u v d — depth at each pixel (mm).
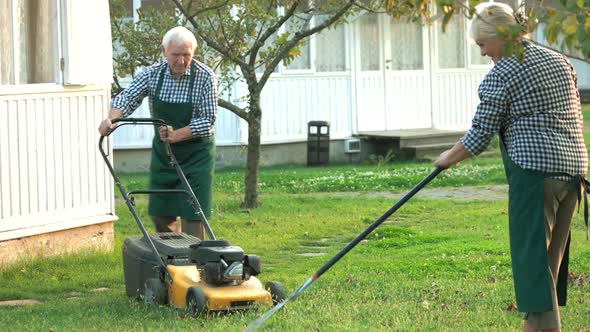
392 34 41031
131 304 13219
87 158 18234
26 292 14859
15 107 16734
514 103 9969
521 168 9867
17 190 16766
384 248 19391
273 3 24969
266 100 37812
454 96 42812
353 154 39844
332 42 39625
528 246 9812
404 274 15852
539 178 9812
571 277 15062
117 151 35562
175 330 11195
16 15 17172
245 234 21156
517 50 8914
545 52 10109
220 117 36500
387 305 13078
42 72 17703
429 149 38906
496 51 10125
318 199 27328
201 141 14328
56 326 11758
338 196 28469
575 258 16953
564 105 10008
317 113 39094
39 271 16453
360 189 30281
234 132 36594
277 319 11922
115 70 25672
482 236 20328
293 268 16938
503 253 17906
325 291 14164
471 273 15766
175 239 13727
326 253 18906
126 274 14055
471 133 10109
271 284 13008
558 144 9891
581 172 10047
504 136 10180
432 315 12359
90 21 18188
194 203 13398
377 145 39906
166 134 13820
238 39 24469
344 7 23516
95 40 18328
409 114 41594
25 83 17516
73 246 17875
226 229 21781
